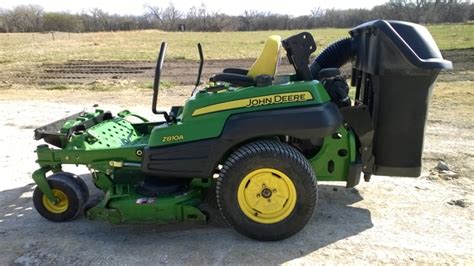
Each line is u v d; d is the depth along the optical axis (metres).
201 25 70.25
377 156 4.01
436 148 6.19
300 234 3.89
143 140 4.66
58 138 4.35
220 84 3.97
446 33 35.91
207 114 3.69
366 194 4.73
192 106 3.72
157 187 3.90
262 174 3.64
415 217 4.19
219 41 37.53
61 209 4.20
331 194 4.74
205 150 3.69
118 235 3.97
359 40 4.30
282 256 3.55
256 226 3.70
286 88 3.62
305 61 3.91
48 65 20.23
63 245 3.80
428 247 3.66
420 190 4.81
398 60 3.65
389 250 3.62
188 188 3.96
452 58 18.38
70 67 19.45
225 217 3.74
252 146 3.62
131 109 9.51
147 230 4.06
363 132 3.96
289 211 3.68
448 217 4.18
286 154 3.57
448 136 6.78
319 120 3.55
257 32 58.53
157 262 3.51
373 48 3.83
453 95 9.91
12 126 8.18
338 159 4.04
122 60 21.95
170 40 39.78
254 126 3.57
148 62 21.00
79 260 3.57
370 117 3.95
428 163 5.64
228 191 3.66
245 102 3.63
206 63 20.27
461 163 5.62
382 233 3.89
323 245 3.71
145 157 3.81
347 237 3.83
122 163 4.06
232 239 3.83
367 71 4.00
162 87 13.05
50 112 9.42
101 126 4.67
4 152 6.56
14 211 4.55
